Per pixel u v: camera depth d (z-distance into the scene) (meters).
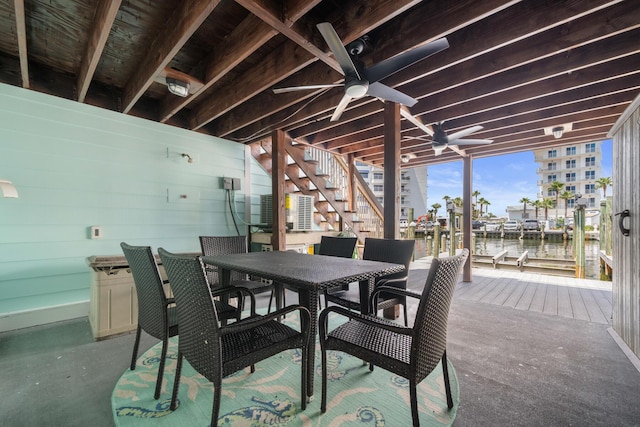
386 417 1.57
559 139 4.67
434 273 1.32
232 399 1.72
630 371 2.06
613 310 2.83
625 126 2.49
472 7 1.87
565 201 28.30
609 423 1.53
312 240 5.12
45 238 3.00
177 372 1.63
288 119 3.99
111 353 2.31
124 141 3.56
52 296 3.02
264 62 2.85
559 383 1.91
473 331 2.84
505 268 8.30
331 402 1.70
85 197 3.26
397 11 1.81
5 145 2.79
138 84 3.03
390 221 3.22
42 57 2.98
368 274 1.83
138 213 3.66
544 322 3.11
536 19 1.97
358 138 5.13
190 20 2.04
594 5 1.76
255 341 1.57
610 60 2.54
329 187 5.52
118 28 2.46
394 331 1.39
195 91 3.05
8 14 2.32
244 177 4.84
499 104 3.32
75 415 1.58
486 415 1.59
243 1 1.71
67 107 3.15
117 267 2.65
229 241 3.34
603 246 6.00
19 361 2.18
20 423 1.52
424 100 3.46
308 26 2.12
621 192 2.60
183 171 4.10
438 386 1.88
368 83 2.30
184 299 1.46
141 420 1.53
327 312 1.65
